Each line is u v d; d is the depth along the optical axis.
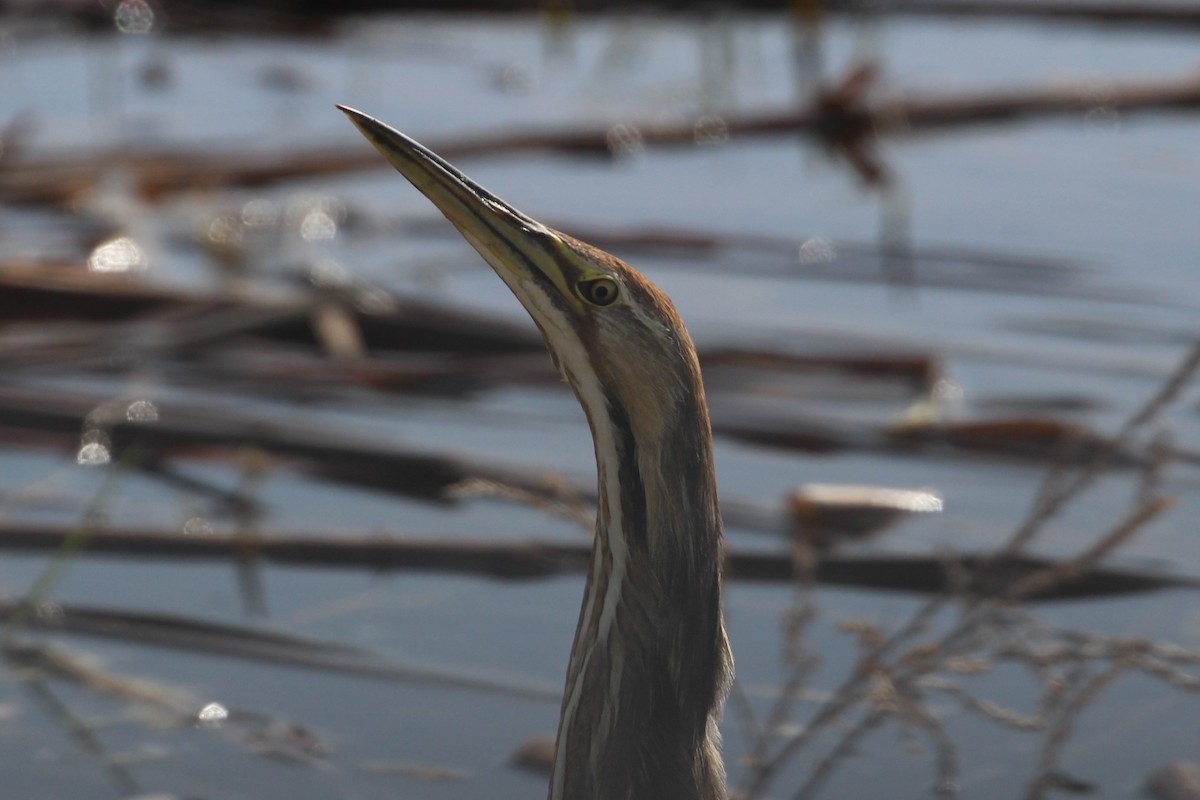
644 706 6.18
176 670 8.98
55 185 17.03
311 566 10.17
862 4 27.33
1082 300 15.48
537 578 10.14
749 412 12.52
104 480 11.39
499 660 9.15
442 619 9.59
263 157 18.53
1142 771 8.22
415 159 6.18
